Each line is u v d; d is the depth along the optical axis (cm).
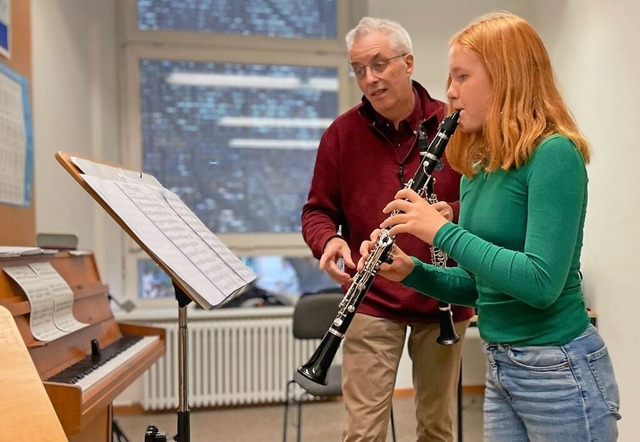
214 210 373
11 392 80
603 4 267
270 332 338
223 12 376
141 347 182
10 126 195
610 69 261
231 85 376
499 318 112
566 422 104
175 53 367
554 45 320
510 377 110
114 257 348
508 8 361
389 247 125
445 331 152
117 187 116
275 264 383
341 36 388
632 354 241
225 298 106
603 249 265
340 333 129
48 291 151
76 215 302
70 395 118
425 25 359
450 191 161
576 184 101
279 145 381
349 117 171
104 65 342
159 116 368
